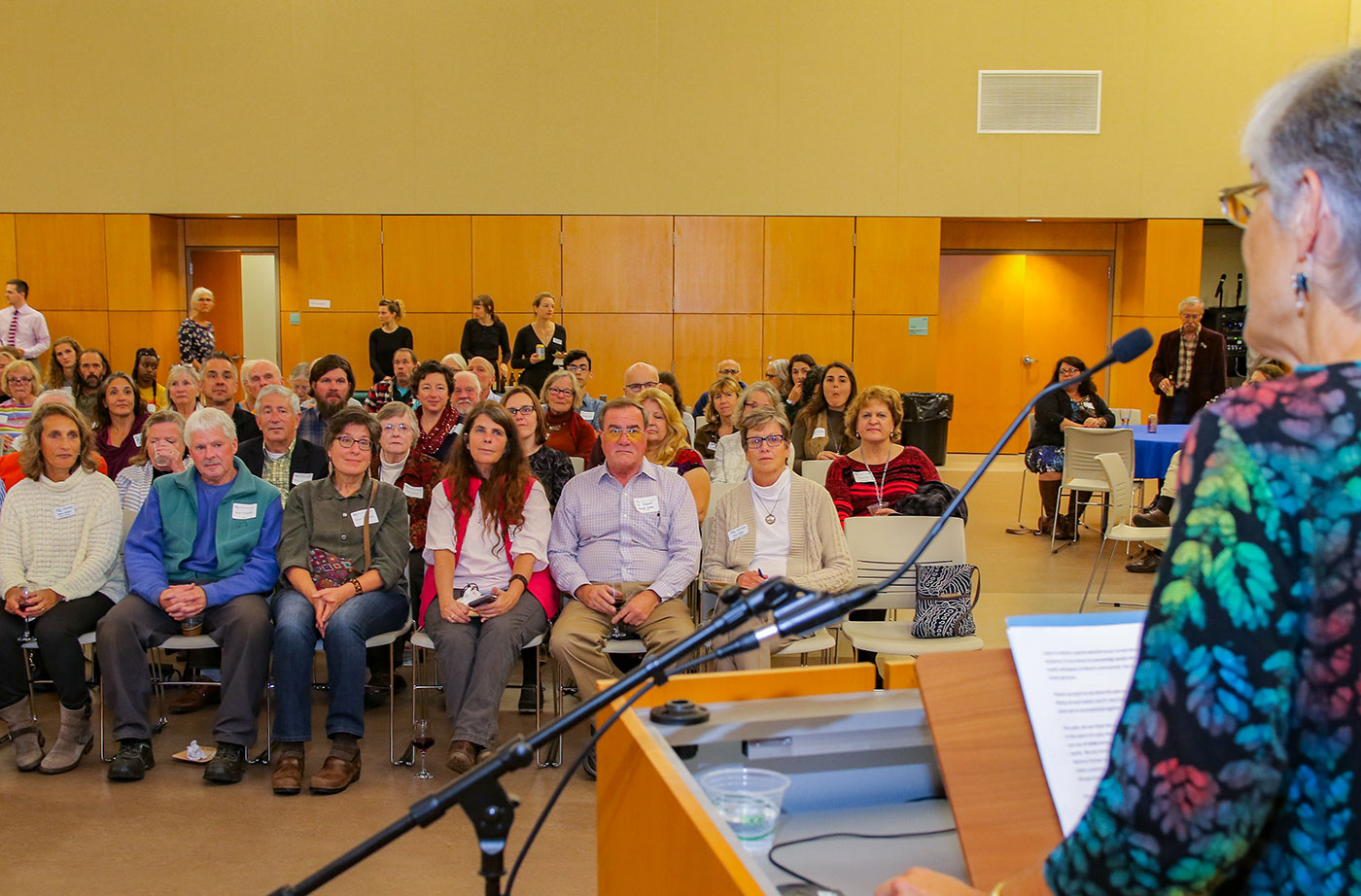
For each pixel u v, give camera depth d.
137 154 10.31
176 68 10.26
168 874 2.79
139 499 4.40
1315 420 0.69
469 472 3.81
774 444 3.88
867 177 10.37
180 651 4.70
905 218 10.41
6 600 3.54
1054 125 10.29
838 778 1.48
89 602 3.64
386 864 2.86
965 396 11.52
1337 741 0.67
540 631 3.71
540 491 3.87
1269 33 10.22
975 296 11.37
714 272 10.48
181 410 5.67
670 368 10.55
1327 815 0.67
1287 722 0.68
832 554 3.86
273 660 3.52
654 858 1.20
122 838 3.01
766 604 1.21
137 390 5.29
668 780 1.15
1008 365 11.45
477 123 10.34
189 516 3.76
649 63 10.30
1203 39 10.22
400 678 4.54
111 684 3.47
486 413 3.75
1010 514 8.45
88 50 10.23
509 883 1.23
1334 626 0.66
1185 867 0.68
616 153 10.36
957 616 3.73
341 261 10.43
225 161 10.33
